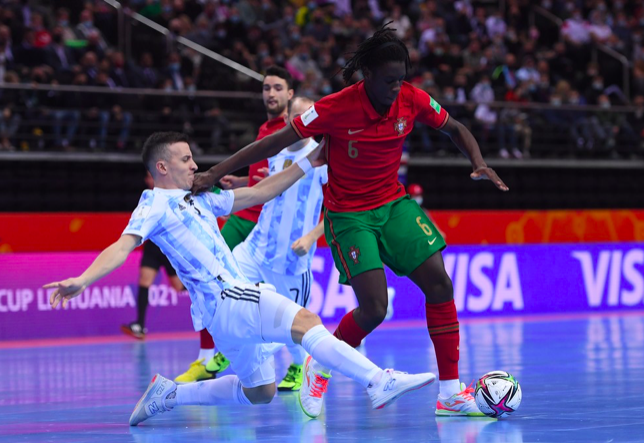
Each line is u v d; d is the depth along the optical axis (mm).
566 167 30625
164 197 7793
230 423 8305
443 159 29047
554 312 26344
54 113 25188
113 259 7348
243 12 32438
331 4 34406
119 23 29078
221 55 29984
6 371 13945
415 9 35938
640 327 21000
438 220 25281
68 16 29547
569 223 27562
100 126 25625
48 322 20672
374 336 19594
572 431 7316
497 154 30062
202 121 27672
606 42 36750
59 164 25828
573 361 13852
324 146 8594
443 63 32094
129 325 19984
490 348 16234
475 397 8297
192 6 31641
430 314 8539
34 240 21344
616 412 8445
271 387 8148
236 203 8391
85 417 8984
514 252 25844
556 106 30641
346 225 8430
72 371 13781
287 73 11844
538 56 35062
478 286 25156
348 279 8453
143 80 27234
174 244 7781
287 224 10844
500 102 31156
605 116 32094
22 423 8562
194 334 21422
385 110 8227
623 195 31922
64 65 26859
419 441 6965
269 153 8305
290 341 7543
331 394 10328
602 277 27031
